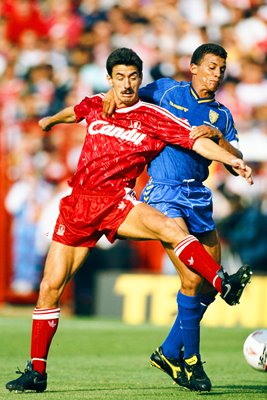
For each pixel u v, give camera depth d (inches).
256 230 1856.5
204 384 748.6
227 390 789.9
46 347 745.6
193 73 803.4
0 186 1875.0
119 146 745.0
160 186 794.8
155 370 992.2
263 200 1900.8
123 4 2354.8
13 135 1909.4
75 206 744.3
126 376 920.9
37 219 1881.2
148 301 1768.0
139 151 748.6
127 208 735.1
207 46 790.5
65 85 2164.1
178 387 807.1
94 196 742.5
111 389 780.0
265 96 2207.2
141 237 731.4
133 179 756.6
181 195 788.0
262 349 813.2
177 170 789.9
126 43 2277.3
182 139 747.4
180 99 802.2
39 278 1899.6
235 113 2162.9
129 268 1907.0
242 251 1854.1
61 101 2135.8
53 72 2192.4
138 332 1504.7
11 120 1916.8
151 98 812.6
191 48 2278.5
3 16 2357.3
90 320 1739.7
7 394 723.4
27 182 1893.5
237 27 2342.5
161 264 1897.1
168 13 2343.8
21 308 1895.9
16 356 1138.7
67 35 2303.2
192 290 749.9
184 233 711.1
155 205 794.2
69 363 1075.3
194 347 760.3
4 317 1753.2
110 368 1015.0
